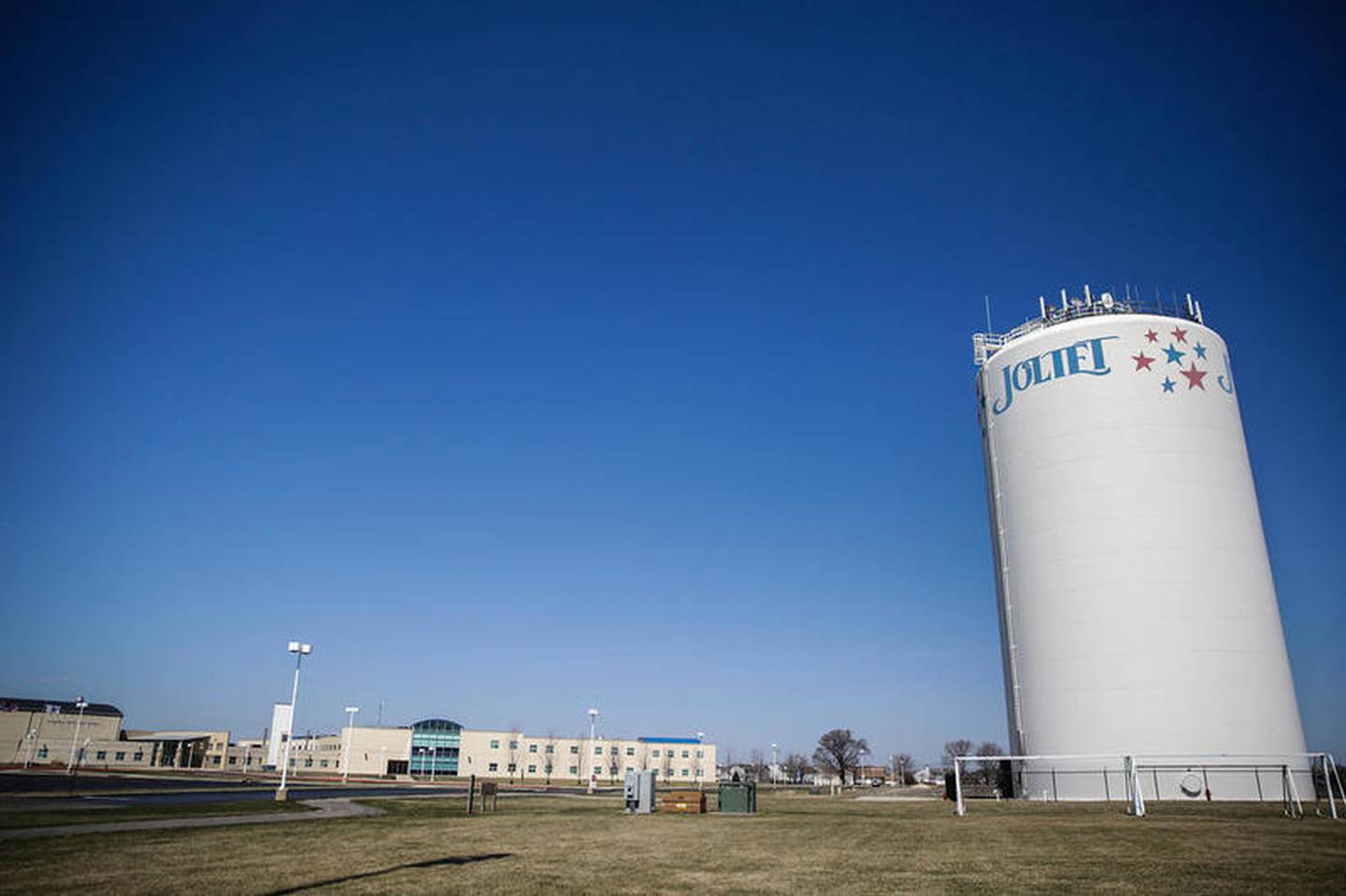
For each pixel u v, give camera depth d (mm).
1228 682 48406
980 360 65500
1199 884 16703
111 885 16281
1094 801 48688
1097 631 51250
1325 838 25625
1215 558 50469
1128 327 55062
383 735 134750
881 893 15938
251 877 17562
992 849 23484
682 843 25984
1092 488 53281
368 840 26109
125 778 79000
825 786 138625
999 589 60719
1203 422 53188
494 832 29516
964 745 185375
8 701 137125
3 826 27875
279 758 136250
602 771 144625
